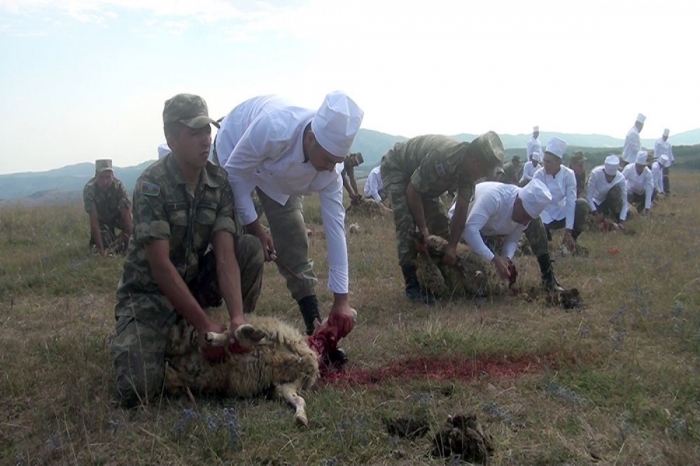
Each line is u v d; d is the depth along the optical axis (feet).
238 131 18.49
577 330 20.12
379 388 15.94
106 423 14.28
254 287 17.24
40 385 16.52
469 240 24.86
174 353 15.39
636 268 28.84
